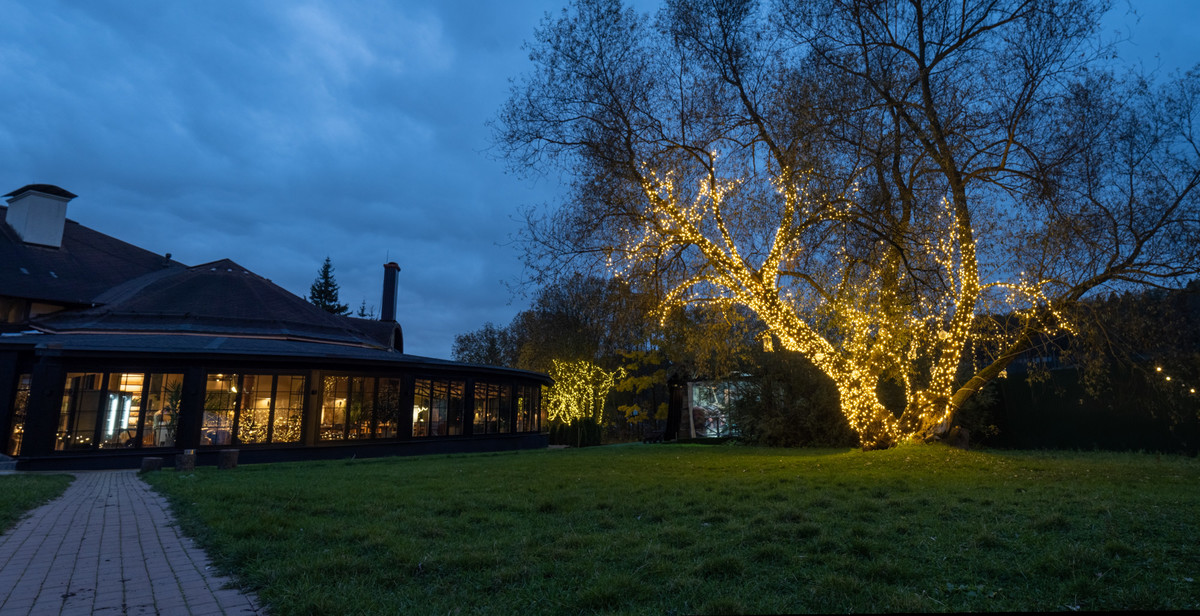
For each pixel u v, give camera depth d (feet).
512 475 38.50
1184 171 38.68
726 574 15.01
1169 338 45.09
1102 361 44.29
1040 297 41.86
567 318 116.78
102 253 95.30
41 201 88.33
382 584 14.80
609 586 13.67
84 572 16.51
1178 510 21.02
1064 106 40.70
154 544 20.06
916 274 42.80
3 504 27.32
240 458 58.75
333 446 63.98
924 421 48.39
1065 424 58.29
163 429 57.16
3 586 15.14
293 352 63.16
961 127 41.55
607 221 45.55
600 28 44.57
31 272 82.07
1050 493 25.70
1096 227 39.11
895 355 49.70
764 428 72.18
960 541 17.58
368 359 66.18
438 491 30.19
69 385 54.65
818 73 43.39
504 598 13.65
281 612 12.92
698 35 45.34
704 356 55.31
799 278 49.37
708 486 30.60
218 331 75.05
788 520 20.88
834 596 13.14
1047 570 14.66
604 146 44.42
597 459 53.06
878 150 40.81
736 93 47.16
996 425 63.57
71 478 43.80
